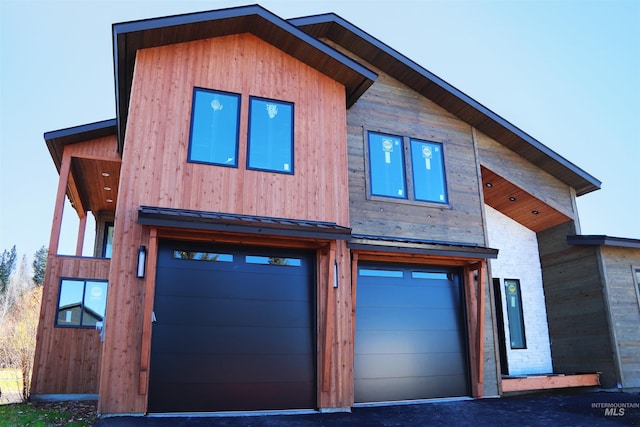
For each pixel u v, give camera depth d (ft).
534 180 36.37
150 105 24.11
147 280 21.34
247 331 23.53
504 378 31.22
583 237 35.24
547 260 38.47
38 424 20.62
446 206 32.22
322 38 32.91
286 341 24.07
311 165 26.14
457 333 29.81
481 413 24.09
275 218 23.66
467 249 28.27
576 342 35.53
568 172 36.76
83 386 32.83
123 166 22.81
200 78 25.49
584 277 35.50
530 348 36.55
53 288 34.09
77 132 35.29
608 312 33.68
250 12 25.77
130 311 21.13
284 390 23.43
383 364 27.37
